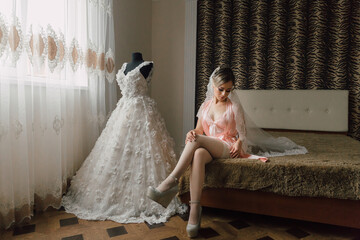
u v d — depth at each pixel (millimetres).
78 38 2189
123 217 1640
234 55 3426
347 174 1391
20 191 1580
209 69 3512
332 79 3170
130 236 1457
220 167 1578
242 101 3385
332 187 1407
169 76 3730
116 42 2906
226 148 1662
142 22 3488
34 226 1567
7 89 1487
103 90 2418
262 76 3373
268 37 3314
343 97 3084
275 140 2006
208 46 3494
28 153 1686
